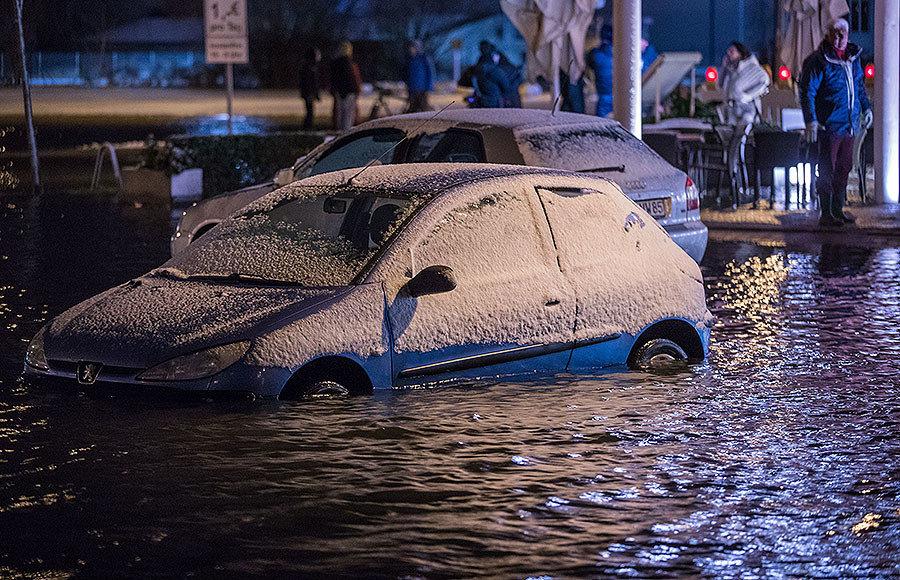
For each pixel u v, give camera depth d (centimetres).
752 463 1191
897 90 3538
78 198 3944
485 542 984
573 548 972
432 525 1019
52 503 1067
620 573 924
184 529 1009
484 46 4559
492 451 1205
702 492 1105
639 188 2095
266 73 13975
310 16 14275
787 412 1375
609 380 1462
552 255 1452
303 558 948
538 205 1460
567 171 1523
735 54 3734
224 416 1286
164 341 1288
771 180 3516
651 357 1522
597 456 1200
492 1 14975
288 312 1302
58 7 15350
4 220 3312
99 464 1162
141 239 2933
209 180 4006
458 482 1121
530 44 4112
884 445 1258
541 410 1340
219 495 1084
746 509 1063
